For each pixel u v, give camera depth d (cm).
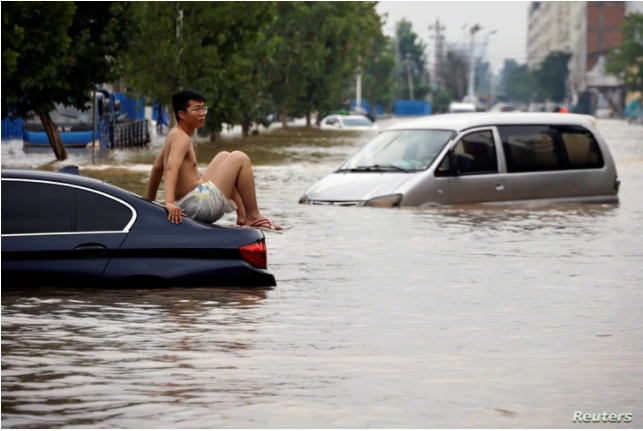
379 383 874
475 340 1045
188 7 5084
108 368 909
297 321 1115
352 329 1084
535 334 1080
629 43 18250
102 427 748
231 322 1098
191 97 1359
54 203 1218
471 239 1834
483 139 2414
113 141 5166
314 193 2369
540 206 2439
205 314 1133
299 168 3822
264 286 1287
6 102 3828
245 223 1421
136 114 7544
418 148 2394
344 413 788
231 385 861
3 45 3231
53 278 1207
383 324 1112
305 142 6344
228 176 1398
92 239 1218
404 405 812
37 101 4012
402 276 1431
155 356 952
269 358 953
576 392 858
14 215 1211
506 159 2423
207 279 1248
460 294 1304
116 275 1220
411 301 1252
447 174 2345
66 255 1209
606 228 2044
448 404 816
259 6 5228
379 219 2089
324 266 1501
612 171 2572
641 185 3262
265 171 3625
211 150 5166
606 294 1323
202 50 5066
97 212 1226
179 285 1237
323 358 957
